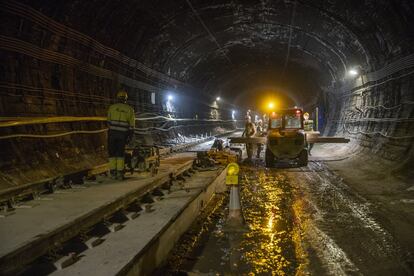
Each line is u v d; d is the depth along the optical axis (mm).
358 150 15516
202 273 4457
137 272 3936
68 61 9609
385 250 5020
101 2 9617
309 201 8008
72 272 3482
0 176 6438
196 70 23547
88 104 10859
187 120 23188
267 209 7410
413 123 11484
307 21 15312
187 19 14312
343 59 17953
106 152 11031
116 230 4828
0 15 7070
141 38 13461
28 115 7949
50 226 4141
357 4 11930
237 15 15250
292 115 14742
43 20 8125
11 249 3340
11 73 7684
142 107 15781
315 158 16172
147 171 8336
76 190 6375
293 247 5223
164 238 5004
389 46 12781
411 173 9898
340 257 4809
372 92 15859
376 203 7656
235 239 5699
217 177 10195
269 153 13922
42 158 7977
